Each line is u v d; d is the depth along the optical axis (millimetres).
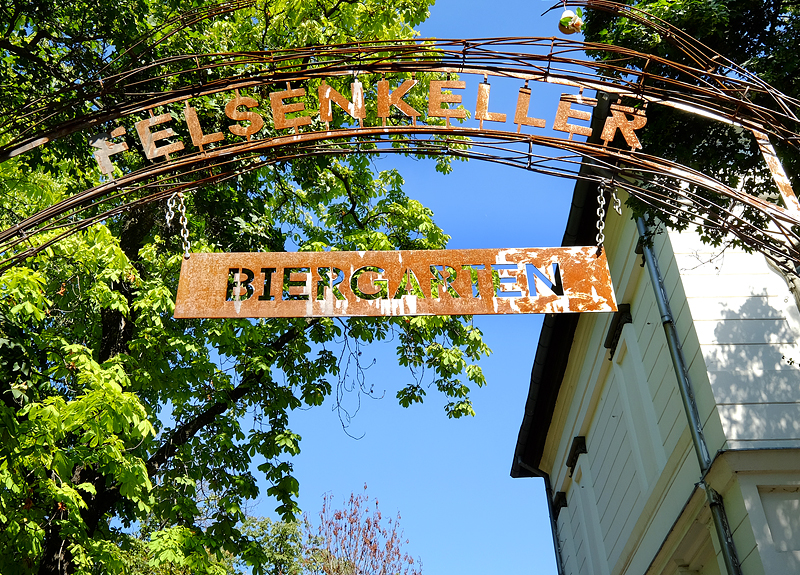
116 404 7836
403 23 13000
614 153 4688
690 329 9898
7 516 7816
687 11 7000
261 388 12195
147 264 10750
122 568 9234
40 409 7531
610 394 13984
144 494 9969
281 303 4133
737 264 10242
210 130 10016
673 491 10656
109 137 4602
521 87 4750
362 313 4109
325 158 12461
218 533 10906
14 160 8922
